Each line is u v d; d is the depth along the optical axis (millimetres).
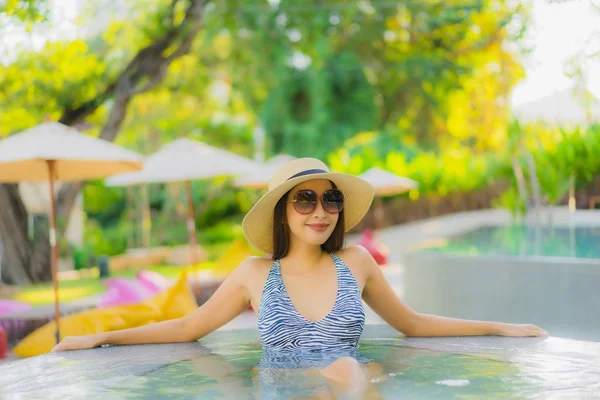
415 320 3453
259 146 25172
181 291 6004
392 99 24766
